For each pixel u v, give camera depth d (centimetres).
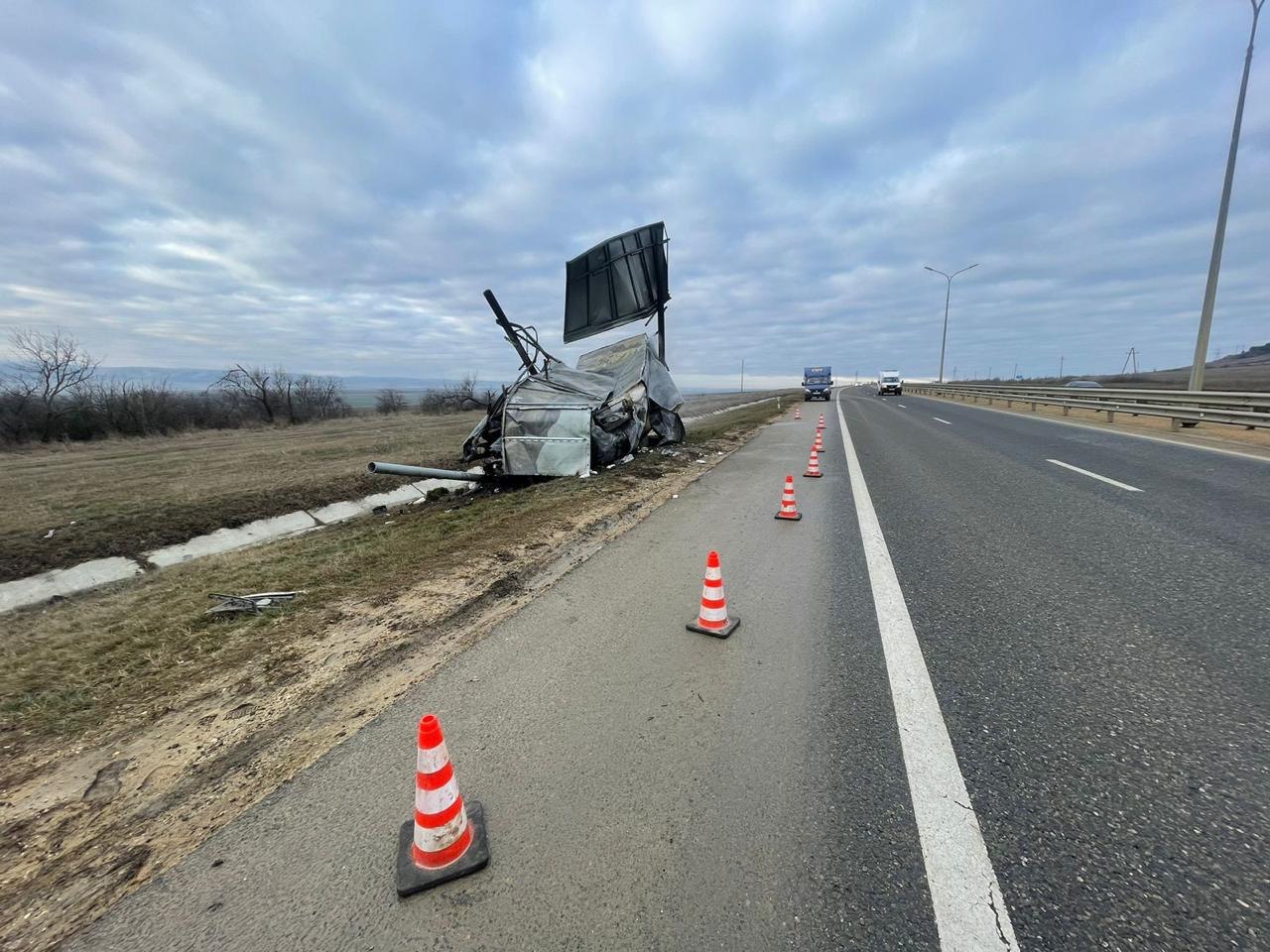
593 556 564
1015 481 868
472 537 645
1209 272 1423
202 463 1416
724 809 222
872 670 323
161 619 470
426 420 3059
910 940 169
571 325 1688
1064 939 168
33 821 238
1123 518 630
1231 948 163
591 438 1143
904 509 718
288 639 400
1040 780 232
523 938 176
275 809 236
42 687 367
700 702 298
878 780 235
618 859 202
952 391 3825
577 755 259
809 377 4347
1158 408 1487
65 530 845
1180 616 380
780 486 906
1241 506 662
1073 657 331
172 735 294
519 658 355
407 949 175
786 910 180
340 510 1055
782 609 418
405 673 343
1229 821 208
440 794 201
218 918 189
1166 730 262
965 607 408
